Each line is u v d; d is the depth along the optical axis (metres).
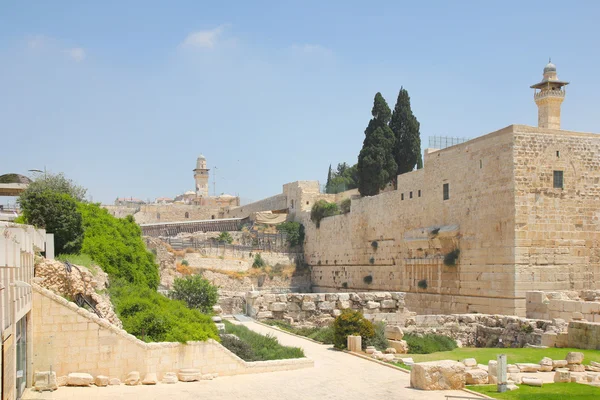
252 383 26.84
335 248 81.12
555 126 57.25
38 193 36.28
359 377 28.00
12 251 18.81
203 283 51.19
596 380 26.25
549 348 35.41
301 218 94.00
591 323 34.00
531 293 43.84
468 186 53.16
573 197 48.66
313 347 36.50
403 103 82.38
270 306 47.31
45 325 25.30
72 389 24.61
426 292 59.03
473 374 26.25
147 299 33.88
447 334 41.59
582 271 48.28
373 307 46.22
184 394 24.39
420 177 61.28
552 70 57.53
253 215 102.50
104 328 26.11
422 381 25.38
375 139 79.94
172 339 28.06
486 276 50.06
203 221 105.69
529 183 47.69
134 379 26.14
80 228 37.59
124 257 41.12
